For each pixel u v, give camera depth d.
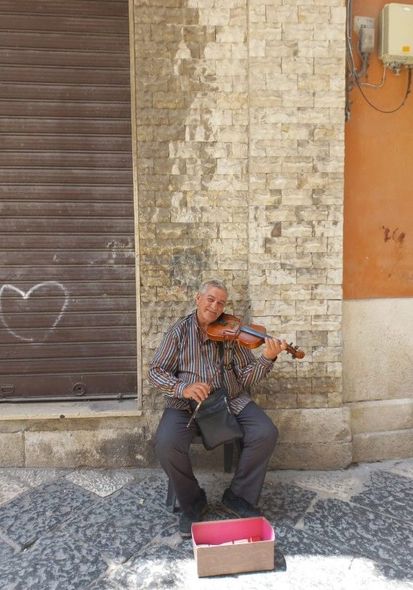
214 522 2.55
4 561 2.49
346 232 3.51
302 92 3.24
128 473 3.39
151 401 3.43
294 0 3.18
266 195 3.28
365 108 3.46
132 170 3.42
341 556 2.53
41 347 3.52
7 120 3.35
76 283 3.49
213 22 3.19
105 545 2.62
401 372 3.68
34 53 3.32
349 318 3.56
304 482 3.28
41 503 3.01
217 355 2.92
